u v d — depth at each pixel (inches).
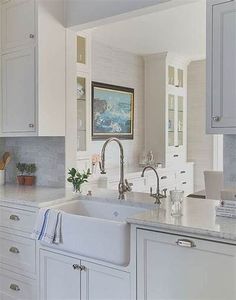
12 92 112.0
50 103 107.8
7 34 112.8
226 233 57.5
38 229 85.0
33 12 104.7
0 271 100.1
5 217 97.6
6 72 113.5
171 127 220.2
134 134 211.6
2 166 124.2
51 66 107.9
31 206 90.2
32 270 90.5
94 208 95.5
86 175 105.2
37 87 104.4
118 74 198.4
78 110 157.9
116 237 71.1
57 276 83.8
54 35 108.6
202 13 137.9
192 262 62.0
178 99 226.8
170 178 211.3
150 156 203.8
